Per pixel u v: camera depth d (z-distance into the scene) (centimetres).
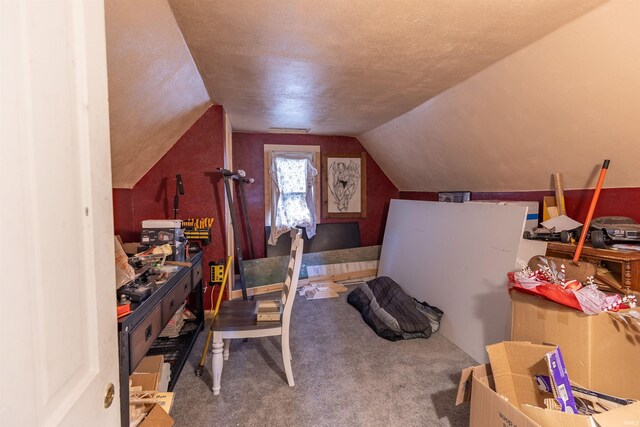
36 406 48
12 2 44
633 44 141
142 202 287
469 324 259
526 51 181
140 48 150
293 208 439
